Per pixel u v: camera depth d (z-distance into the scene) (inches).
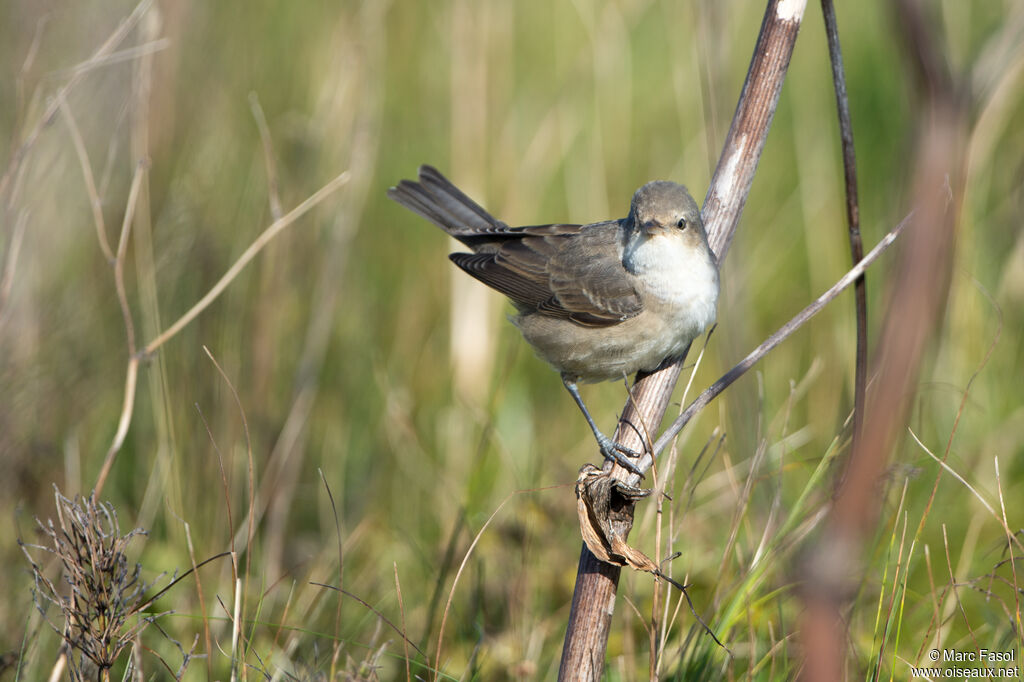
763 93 251.3
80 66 351.6
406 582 373.4
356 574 375.9
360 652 323.3
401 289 509.7
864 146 530.0
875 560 306.7
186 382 416.5
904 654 294.8
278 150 484.4
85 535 253.3
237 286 447.5
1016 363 430.9
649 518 315.6
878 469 115.7
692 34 522.3
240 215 472.1
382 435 438.0
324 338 425.7
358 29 476.1
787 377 435.5
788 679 263.7
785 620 299.1
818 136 525.3
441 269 506.3
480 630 311.3
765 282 488.1
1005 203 468.4
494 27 527.2
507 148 510.3
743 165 256.5
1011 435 399.5
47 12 445.1
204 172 478.9
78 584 254.1
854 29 576.7
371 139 482.0
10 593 340.2
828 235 482.9
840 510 115.5
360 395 458.6
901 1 136.6
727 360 394.9
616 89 526.6
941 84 134.0
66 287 430.3
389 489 421.1
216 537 382.3
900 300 124.6
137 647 268.5
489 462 418.9
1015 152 496.4
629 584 329.7
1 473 374.3
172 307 426.9
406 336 484.4
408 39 592.4
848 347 422.0
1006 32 293.4
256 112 365.7
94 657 251.3
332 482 416.5
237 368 424.8
